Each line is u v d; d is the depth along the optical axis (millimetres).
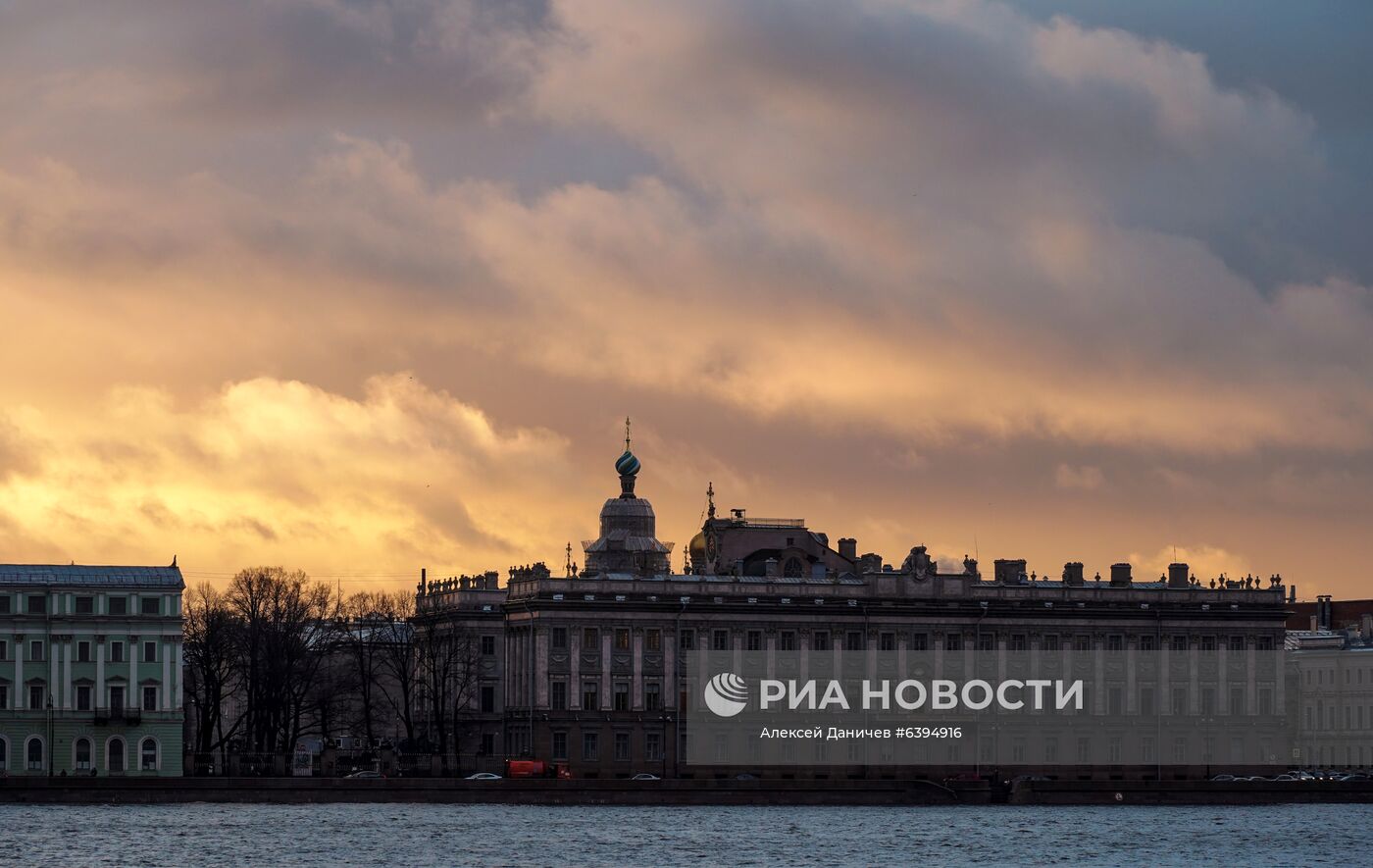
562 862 190750
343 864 187125
